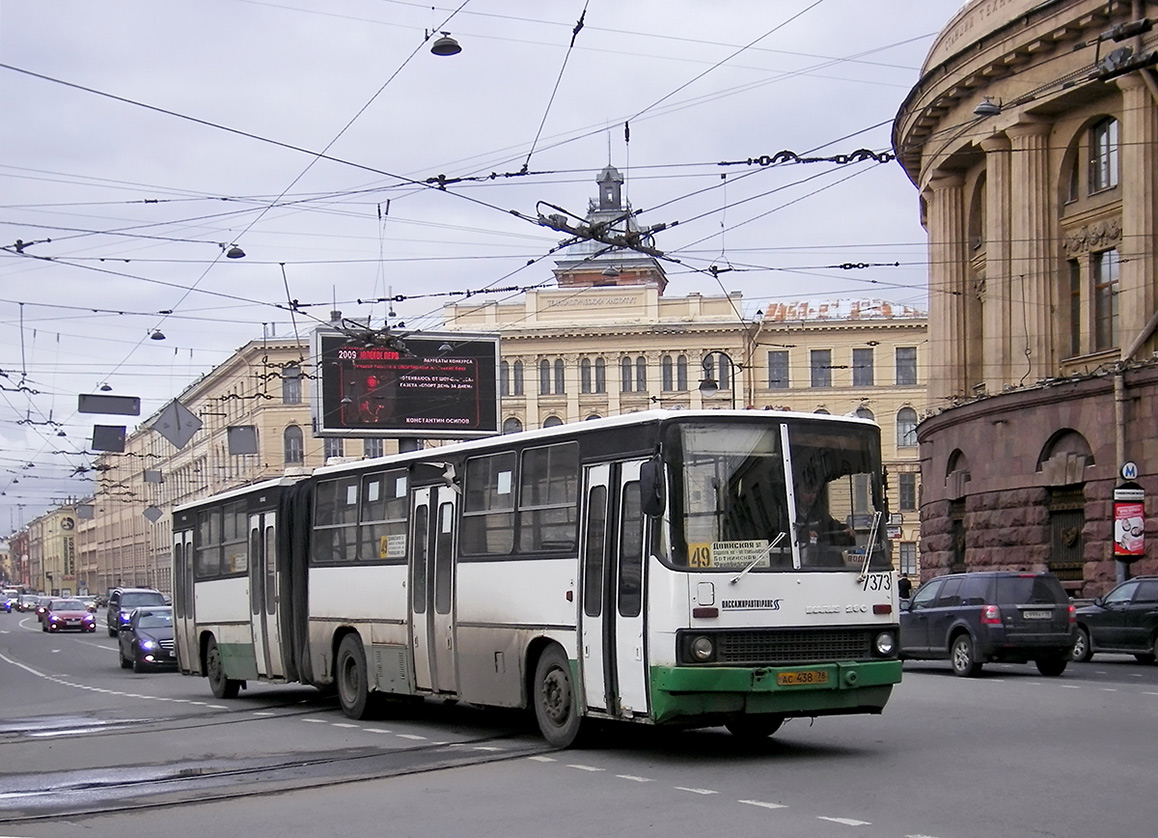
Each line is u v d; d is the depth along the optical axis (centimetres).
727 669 1233
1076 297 3491
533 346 8056
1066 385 3278
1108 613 2680
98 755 1533
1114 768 1171
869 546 1330
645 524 1278
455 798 1125
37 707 2328
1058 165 3500
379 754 1438
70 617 6625
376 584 1794
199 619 2430
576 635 1373
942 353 4006
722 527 1269
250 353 7588
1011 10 3428
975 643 2288
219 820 1071
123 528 9306
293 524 2070
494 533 1539
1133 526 3019
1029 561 3416
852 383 7706
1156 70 3047
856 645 1304
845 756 1291
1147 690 1941
